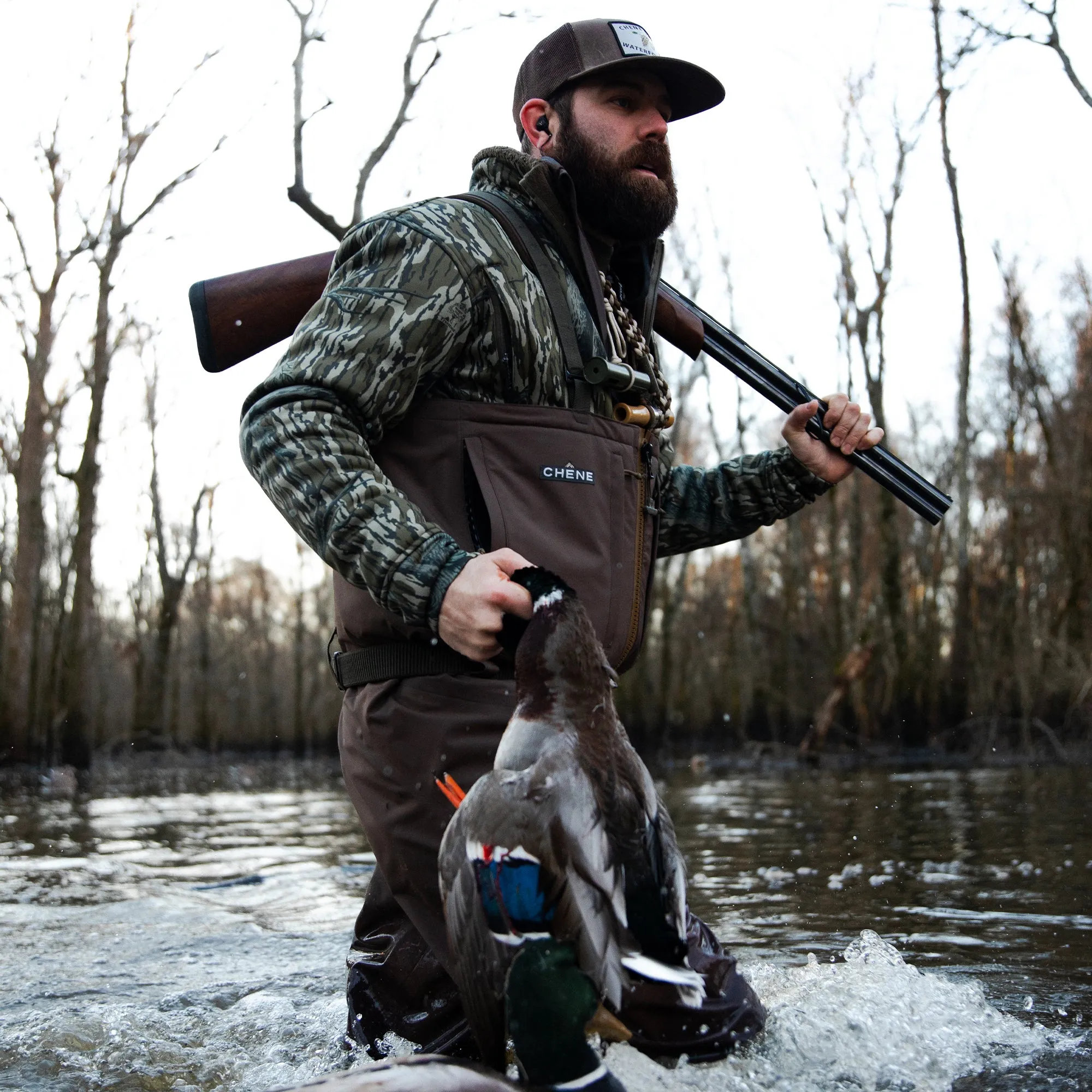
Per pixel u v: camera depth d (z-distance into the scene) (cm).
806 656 3184
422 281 243
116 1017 309
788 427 319
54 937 429
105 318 2345
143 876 625
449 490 246
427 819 242
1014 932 394
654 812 187
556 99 284
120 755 3519
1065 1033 265
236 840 841
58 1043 288
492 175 273
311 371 237
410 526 223
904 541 3281
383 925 274
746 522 329
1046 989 309
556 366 256
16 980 361
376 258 248
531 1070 177
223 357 319
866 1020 260
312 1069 264
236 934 433
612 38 281
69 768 2300
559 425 249
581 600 245
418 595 218
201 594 4500
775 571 4038
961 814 855
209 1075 264
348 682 254
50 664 2516
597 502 251
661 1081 220
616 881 178
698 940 244
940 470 3453
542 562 242
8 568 3170
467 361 250
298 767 3003
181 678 4606
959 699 2381
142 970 374
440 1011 255
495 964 179
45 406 2355
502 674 243
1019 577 2744
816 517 3472
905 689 2394
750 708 3023
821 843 680
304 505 231
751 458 330
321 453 231
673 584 3862
